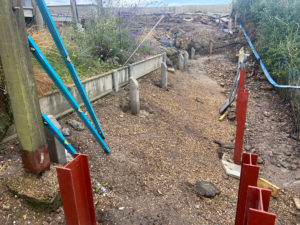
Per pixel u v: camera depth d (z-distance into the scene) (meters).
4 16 2.01
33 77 2.31
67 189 1.69
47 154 2.60
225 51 12.14
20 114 2.30
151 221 2.67
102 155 3.58
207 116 6.25
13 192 2.49
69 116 4.36
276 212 3.21
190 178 3.54
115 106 5.12
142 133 4.45
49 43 5.04
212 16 16.05
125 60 6.74
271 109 6.64
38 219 2.39
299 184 3.72
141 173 3.40
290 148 4.77
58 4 8.91
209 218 2.85
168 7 16.52
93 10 7.05
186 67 10.18
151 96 6.20
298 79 5.77
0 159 3.02
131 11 7.50
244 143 5.14
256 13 11.02
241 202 1.98
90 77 5.03
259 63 8.85
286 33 8.11
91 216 2.05
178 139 4.61
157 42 10.53
